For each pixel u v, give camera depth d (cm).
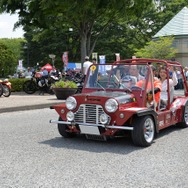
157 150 689
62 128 786
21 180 508
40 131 895
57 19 2419
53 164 589
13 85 2183
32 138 806
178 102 919
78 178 516
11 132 881
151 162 602
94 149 698
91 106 712
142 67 783
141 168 567
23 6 2314
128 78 785
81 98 723
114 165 584
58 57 5609
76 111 734
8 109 1307
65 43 5544
